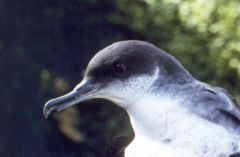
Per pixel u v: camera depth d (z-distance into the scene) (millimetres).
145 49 4445
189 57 13508
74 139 13422
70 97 4516
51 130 13281
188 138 4180
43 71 12984
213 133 4129
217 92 4336
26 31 12719
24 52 12789
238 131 4238
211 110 4184
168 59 4480
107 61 4434
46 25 12766
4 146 12719
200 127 4152
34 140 13039
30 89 12953
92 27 13000
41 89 13070
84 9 12914
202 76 13445
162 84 4336
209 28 13336
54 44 12891
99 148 13227
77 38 12961
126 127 12914
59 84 13094
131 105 4477
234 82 13352
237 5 13227
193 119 4176
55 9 12742
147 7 13609
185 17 13398
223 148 4102
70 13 12844
